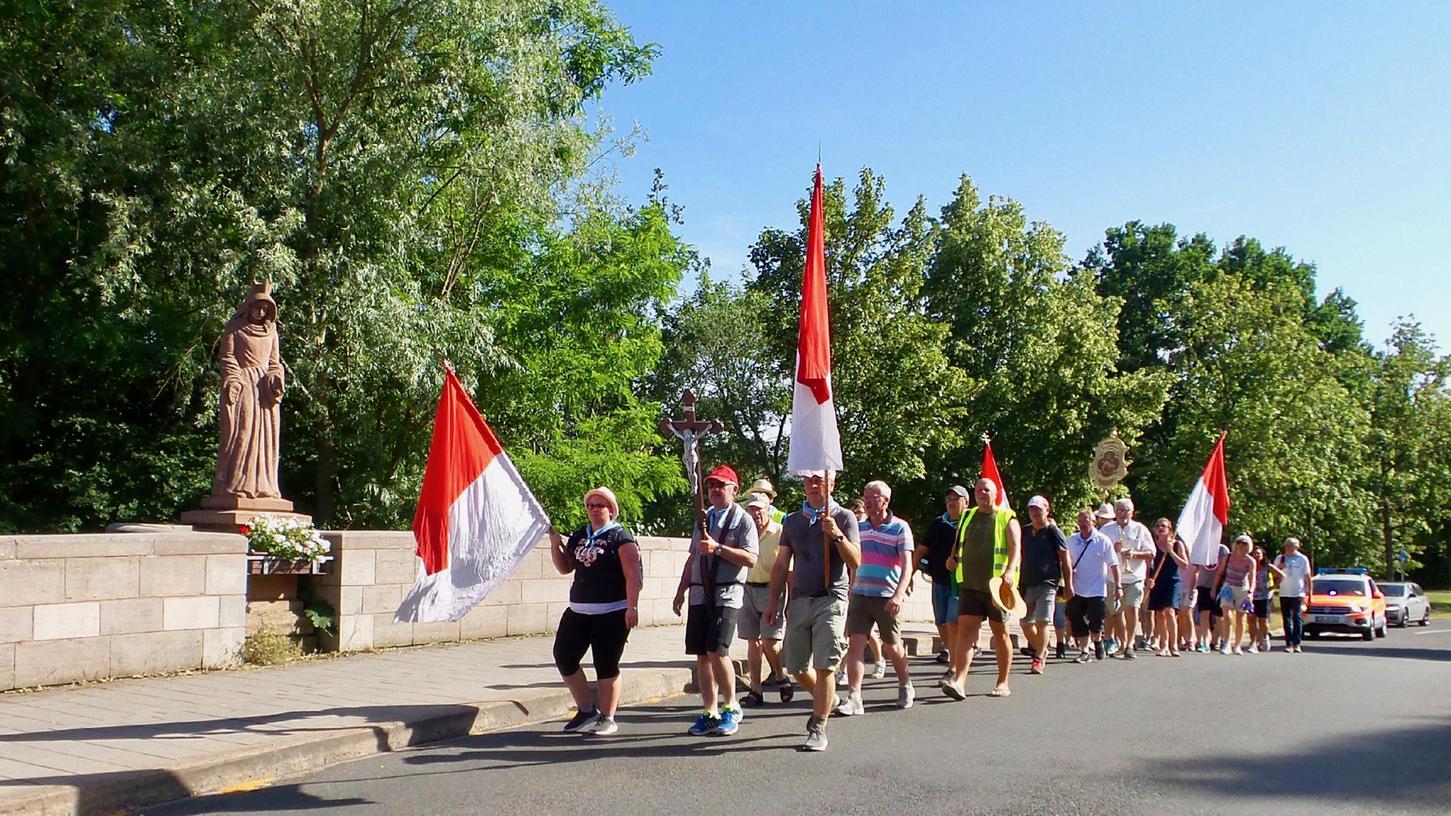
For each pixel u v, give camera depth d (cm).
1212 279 5700
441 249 2584
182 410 2294
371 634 1260
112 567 1016
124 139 2069
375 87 2233
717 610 862
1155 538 1669
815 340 888
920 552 1301
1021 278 4191
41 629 964
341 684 1010
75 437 2356
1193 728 919
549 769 743
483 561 895
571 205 2691
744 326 4700
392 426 2464
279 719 830
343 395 2212
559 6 2659
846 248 2873
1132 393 3972
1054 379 3906
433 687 995
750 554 852
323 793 678
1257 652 1834
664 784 700
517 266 2809
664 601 1680
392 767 749
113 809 632
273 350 1419
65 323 2217
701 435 884
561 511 2648
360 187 2142
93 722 816
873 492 1003
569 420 2894
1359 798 680
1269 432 4338
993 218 4200
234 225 2048
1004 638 1086
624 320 2862
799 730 890
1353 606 2925
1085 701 1070
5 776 643
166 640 1059
